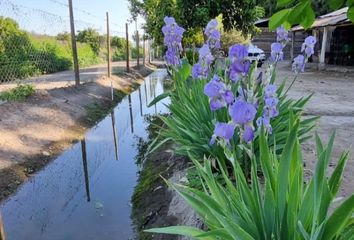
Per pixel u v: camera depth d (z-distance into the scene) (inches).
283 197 74.4
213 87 80.6
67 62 788.0
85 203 178.7
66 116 325.1
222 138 78.5
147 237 138.9
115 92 521.0
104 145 278.2
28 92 336.8
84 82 488.4
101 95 459.2
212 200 82.8
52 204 178.1
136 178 208.2
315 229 66.7
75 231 152.9
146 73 921.5
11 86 413.1
